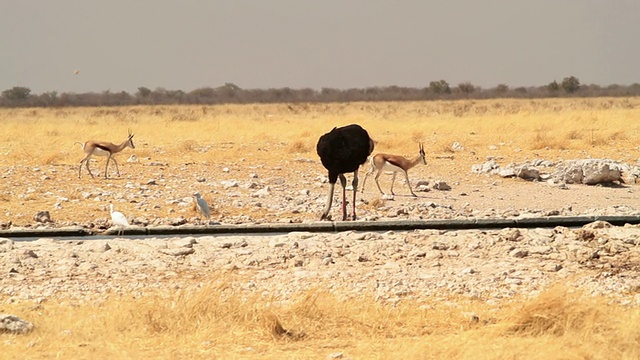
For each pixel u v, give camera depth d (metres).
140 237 52.62
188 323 31.33
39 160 88.19
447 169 81.62
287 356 27.62
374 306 34.31
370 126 138.75
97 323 31.61
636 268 41.53
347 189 71.56
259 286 38.53
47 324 31.47
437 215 59.91
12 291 38.19
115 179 75.94
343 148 56.72
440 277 39.91
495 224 54.75
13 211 60.59
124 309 33.12
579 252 44.78
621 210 61.88
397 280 39.34
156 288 38.53
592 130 109.25
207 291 33.56
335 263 43.69
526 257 44.53
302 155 94.62
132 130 135.50
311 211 61.81
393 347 28.19
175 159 91.44
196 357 27.67
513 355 26.09
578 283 38.03
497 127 128.62
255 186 72.25
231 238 50.28
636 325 28.47
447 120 151.12
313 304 32.84
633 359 26.00
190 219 58.38
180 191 69.88
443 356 26.77
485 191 70.62
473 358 26.11
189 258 45.22
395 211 61.28
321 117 192.62
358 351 28.00
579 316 29.44
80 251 46.69
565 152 94.12
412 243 48.31
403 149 99.00
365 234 50.34
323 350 28.44
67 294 37.62
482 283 38.44
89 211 61.06
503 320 30.66
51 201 64.62
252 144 109.19
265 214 60.66
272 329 30.25
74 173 79.12
